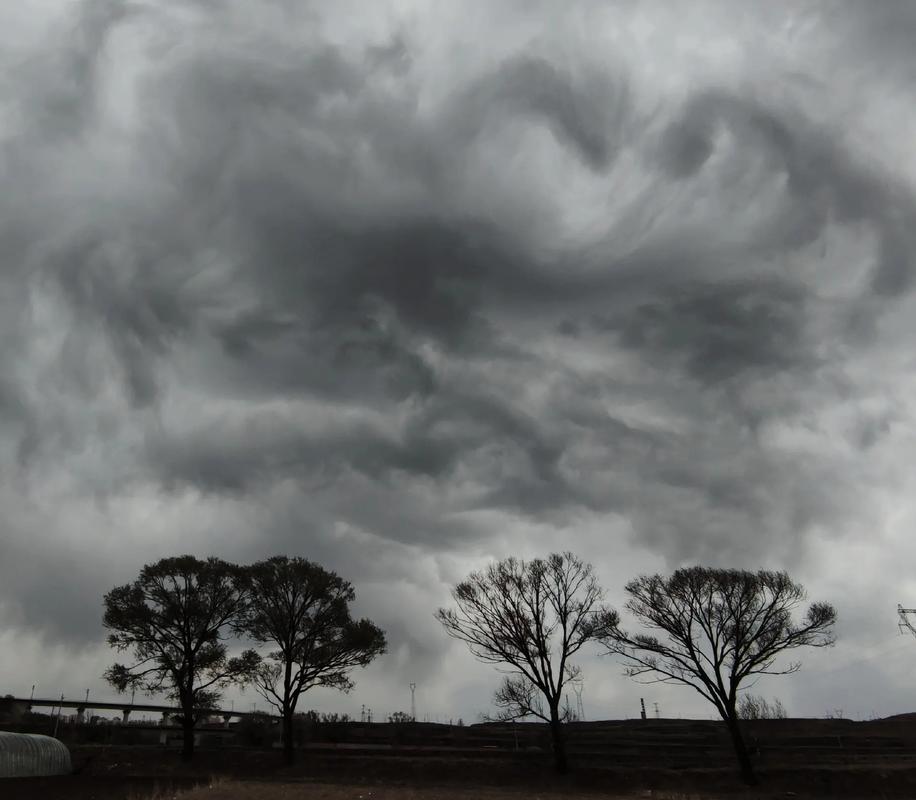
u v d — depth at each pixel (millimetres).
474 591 57438
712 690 50844
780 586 51969
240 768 54531
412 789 42156
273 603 59844
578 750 64438
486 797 37250
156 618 59375
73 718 87750
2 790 41719
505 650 55844
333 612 60406
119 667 58156
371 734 82188
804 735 81688
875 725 92062
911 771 48938
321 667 58844
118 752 61156
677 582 53625
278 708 57500
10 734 48562
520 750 64625
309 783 46969
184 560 61156
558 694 54125
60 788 42531
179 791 37406
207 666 60906
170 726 80500
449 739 76812
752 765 53312
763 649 50531
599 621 54594
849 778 48281
